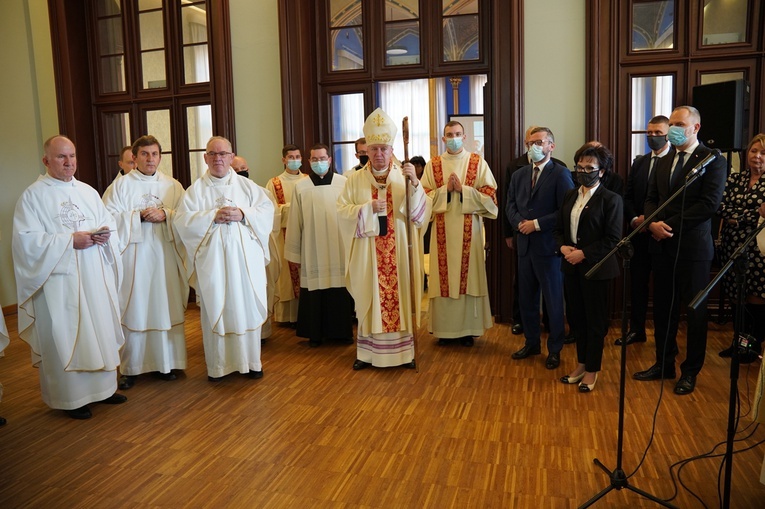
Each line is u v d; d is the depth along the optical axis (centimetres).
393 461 281
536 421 322
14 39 635
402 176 418
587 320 354
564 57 511
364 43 579
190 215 384
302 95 571
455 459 281
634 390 361
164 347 402
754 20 487
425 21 564
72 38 635
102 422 338
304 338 511
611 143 512
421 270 425
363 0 573
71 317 336
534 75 518
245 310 396
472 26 556
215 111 595
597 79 504
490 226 533
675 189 346
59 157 341
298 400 364
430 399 359
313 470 275
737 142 450
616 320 522
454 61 560
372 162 409
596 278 340
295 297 546
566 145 518
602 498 244
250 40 584
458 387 378
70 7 632
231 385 394
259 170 595
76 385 341
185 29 626
